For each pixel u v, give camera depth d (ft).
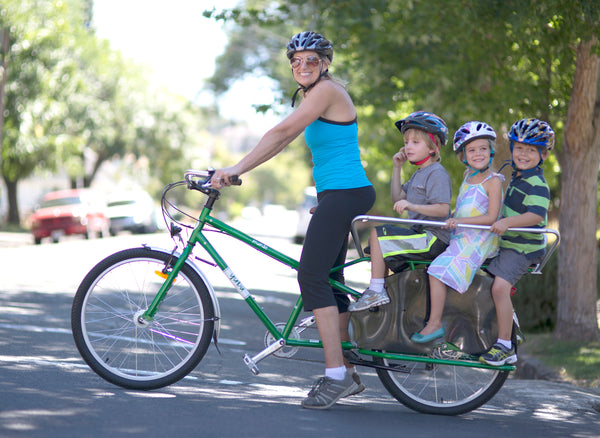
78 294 25.96
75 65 176.65
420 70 61.21
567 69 51.11
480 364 25.88
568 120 49.93
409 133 25.58
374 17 60.85
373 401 28.76
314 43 24.91
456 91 58.49
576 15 45.11
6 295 53.72
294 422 23.53
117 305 26.08
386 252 25.41
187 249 26.04
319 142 25.20
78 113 197.47
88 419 22.03
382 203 113.80
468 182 25.96
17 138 160.15
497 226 25.03
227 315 53.36
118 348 26.14
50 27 152.66
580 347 47.60
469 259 25.35
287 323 25.84
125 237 137.69
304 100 24.93
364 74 68.28
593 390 34.40
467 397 26.76
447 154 66.23
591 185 49.90
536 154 25.96
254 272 87.71
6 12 131.64
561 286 50.78
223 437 21.22
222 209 436.76
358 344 25.96
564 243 50.55
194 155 246.47
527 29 50.14
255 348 41.60
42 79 158.81
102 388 26.12
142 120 229.66
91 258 89.86
